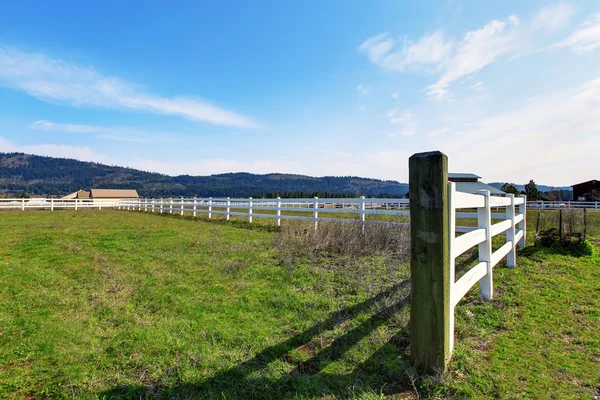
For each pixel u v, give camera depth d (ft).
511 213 17.21
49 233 32.14
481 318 11.05
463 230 23.52
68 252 22.36
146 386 7.65
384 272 16.43
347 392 7.34
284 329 10.71
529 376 7.83
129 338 9.98
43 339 9.84
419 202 7.75
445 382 7.43
